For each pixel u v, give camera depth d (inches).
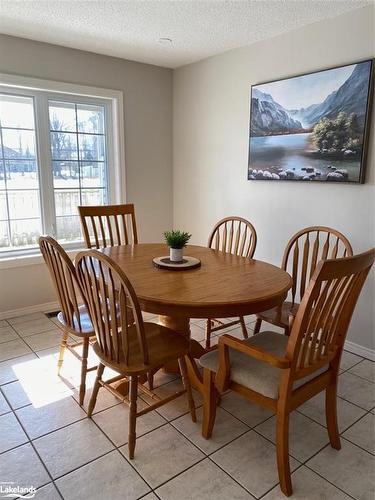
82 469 63.6
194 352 93.0
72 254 136.0
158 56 136.1
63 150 134.2
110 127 143.7
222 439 71.5
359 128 96.0
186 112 151.2
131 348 70.4
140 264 87.4
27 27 107.9
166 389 87.7
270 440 71.5
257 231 129.1
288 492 58.9
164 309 65.3
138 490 59.7
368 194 97.7
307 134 108.1
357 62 94.7
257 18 100.3
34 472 62.8
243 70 125.3
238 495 59.1
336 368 66.7
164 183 161.0
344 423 76.5
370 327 102.1
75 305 75.5
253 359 65.9
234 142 132.8
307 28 105.2
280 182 118.8
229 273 80.7
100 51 130.3
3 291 124.9
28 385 87.5
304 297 53.3
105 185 146.9
